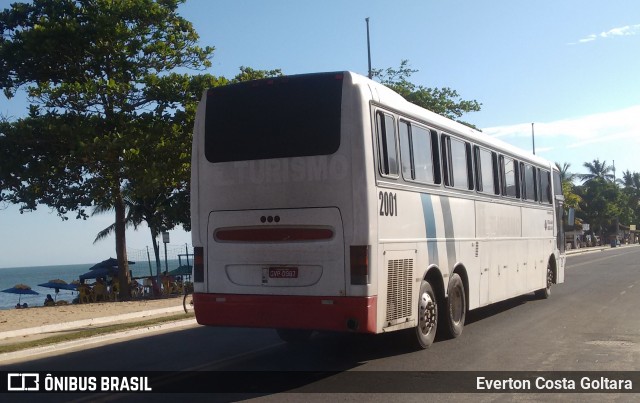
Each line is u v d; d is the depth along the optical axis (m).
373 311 8.30
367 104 8.53
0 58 23.83
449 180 11.09
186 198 27.94
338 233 8.34
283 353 10.35
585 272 29.88
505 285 13.85
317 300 8.38
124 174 23.08
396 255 9.02
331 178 8.41
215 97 9.27
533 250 16.02
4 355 11.00
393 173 9.04
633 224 110.06
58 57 24.17
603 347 10.23
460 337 11.34
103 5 23.89
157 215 28.88
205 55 25.50
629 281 23.91
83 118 22.81
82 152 21.81
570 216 18.75
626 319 13.46
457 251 11.31
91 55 24.30
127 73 24.05
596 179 88.44
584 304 16.28
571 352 9.84
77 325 15.80
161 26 24.97
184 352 10.89
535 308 15.52
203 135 9.27
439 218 10.59
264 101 8.95
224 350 10.91
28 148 23.08
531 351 9.95
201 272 9.16
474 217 12.16
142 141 22.61
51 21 23.22
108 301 24.59
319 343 11.20
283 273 8.60
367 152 8.38
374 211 8.41
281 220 8.64
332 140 8.46
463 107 32.72
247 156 8.91
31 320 16.84
